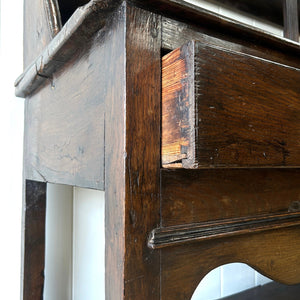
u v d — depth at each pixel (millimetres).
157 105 358
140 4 352
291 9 845
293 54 500
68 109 505
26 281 733
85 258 932
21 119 802
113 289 348
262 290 1017
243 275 1048
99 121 399
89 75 432
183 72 314
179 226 369
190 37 393
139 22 350
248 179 443
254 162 334
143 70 349
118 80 350
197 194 390
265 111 349
